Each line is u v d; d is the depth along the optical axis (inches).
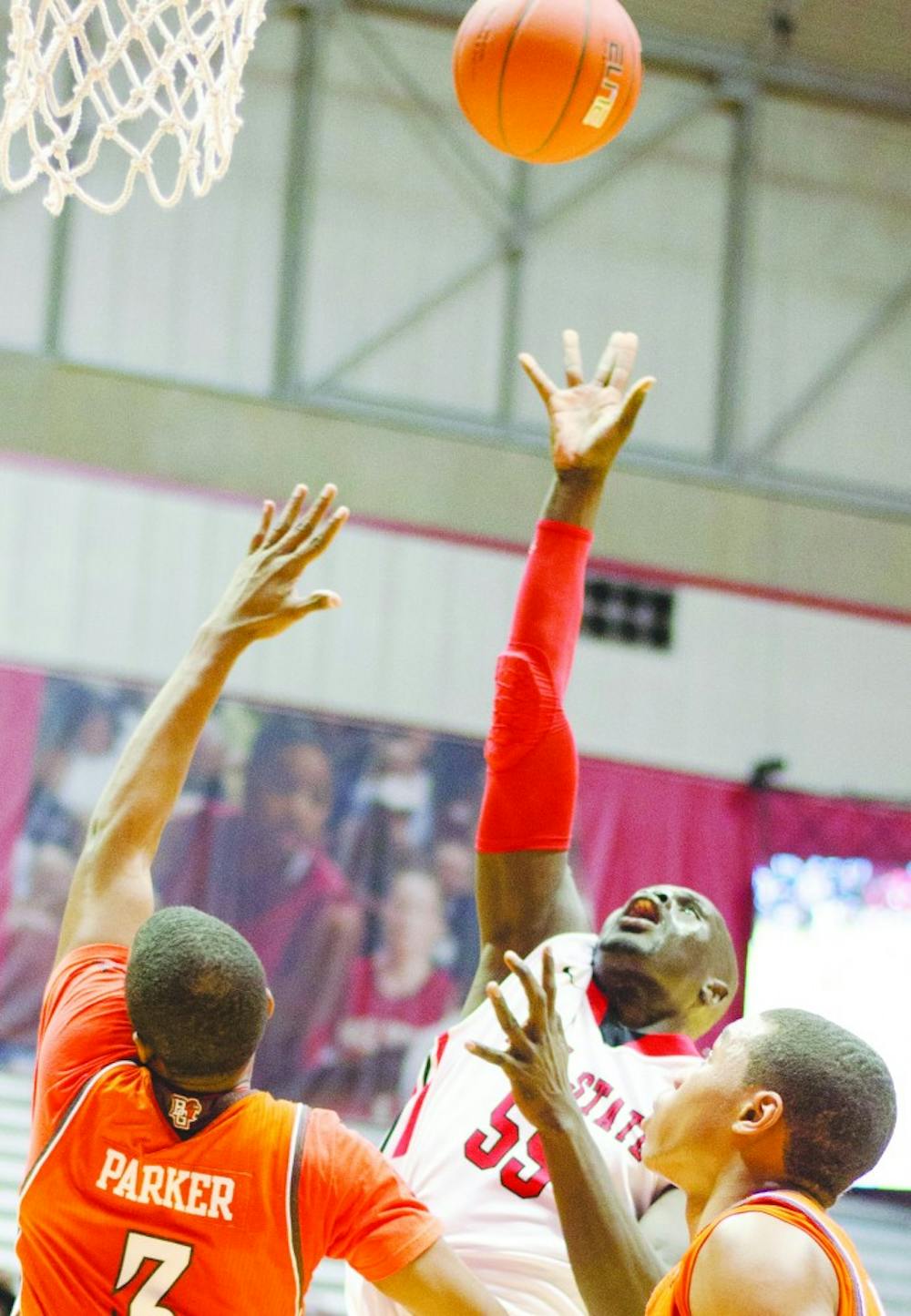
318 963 513.7
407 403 661.3
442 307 673.0
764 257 709.9
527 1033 133.2
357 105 674.8
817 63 717.3
